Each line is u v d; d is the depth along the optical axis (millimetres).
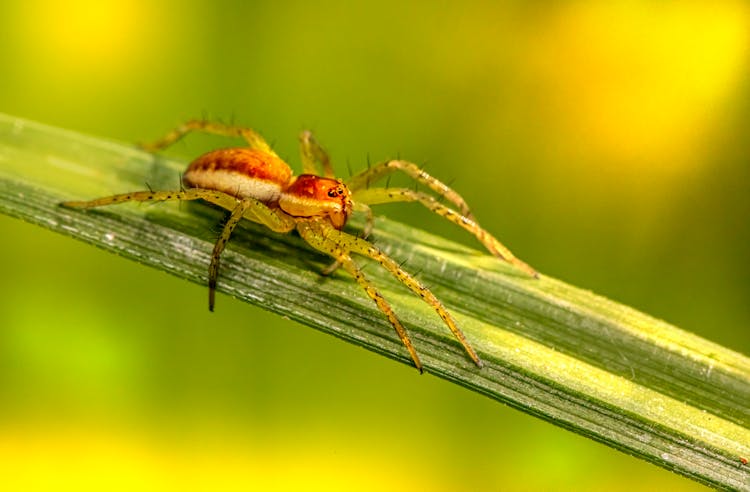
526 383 117
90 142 125
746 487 115
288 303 119
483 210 136
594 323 119
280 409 131
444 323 119
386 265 119
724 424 117
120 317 131
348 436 130
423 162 137
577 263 135
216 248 119
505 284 121
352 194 125
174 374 130
